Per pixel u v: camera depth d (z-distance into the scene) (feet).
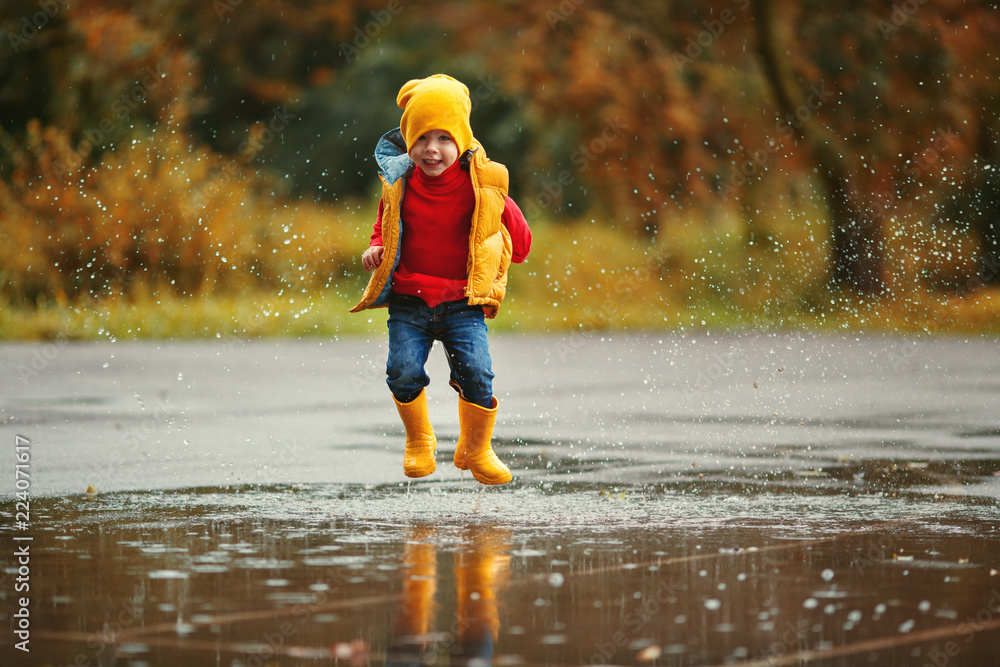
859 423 37.99
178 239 86.38
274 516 21.99
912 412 41.24
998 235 112.57
